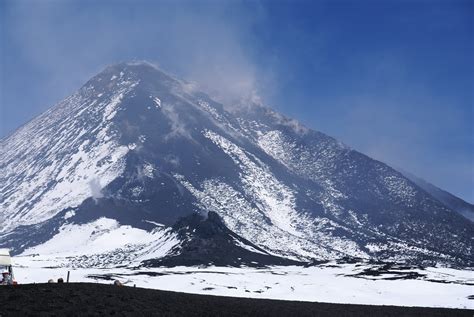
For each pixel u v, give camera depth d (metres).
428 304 148.62
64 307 60.34
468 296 164.62
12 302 60.03
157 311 65.75
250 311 79.75
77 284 74.44
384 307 118.44
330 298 154.62
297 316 83.94
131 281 167.25
